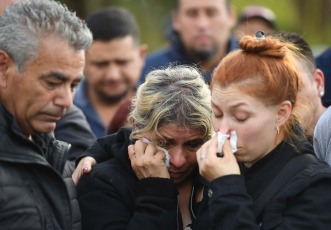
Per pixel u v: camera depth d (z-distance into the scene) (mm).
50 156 6164
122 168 6770
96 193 6578
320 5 26109
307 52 7703
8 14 5555
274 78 5695
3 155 5410
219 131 5875
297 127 6098
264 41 5789
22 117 5629
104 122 10898
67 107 5660
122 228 6402
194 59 12031
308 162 5848
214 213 5699
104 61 10844
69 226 5840
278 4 26000
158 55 12391
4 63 5520
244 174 6117
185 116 6336
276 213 5656
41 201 5625
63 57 5484
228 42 12266
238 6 25562
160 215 6250
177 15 12289
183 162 6523
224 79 5750
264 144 5832
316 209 5551
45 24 5457
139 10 26828
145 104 6500
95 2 24578
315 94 7375
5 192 5324
